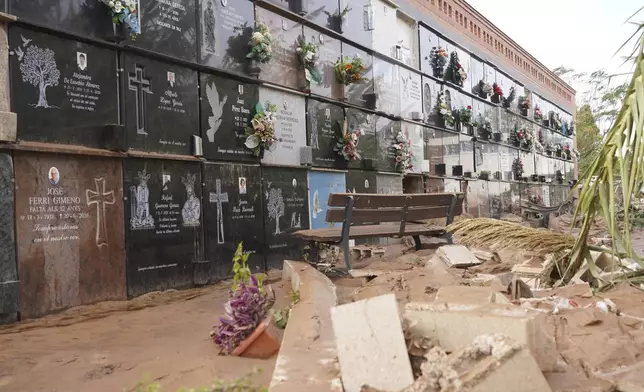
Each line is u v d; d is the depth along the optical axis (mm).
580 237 5297
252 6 9055
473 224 6441
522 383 1984
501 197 21344
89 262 5930
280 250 9281
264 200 9031
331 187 11023
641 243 10680
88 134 6062
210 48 8070
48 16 5719
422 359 2422
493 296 2982
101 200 6133
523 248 5965
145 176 6738
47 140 5633
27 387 3211
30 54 5539
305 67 10109
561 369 2516
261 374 3227
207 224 7734
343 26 11883
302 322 3480
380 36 13547
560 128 32281
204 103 7906
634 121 4465
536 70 28688
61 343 4258
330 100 11148
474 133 19281
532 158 26250
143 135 6785
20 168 5336
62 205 5691
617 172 5012
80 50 6062
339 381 2426
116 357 3799
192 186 7508
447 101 17188
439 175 16172
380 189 13008
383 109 13375
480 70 20531
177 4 7469
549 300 4180
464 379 1959
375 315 2488
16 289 5102
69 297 5680
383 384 2316
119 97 6520
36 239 5410
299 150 10023
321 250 8625
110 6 6172
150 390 2760
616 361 2727
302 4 10203
